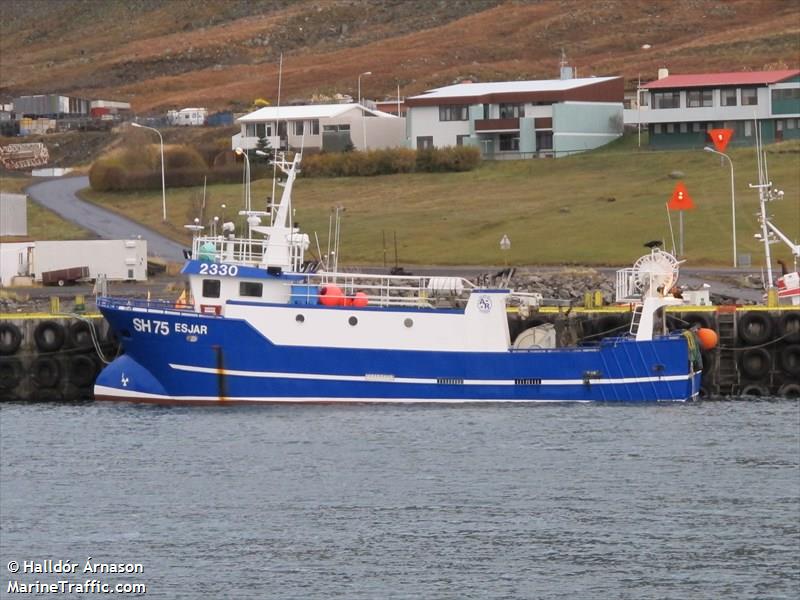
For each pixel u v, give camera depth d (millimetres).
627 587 133625
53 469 170375
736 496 157625
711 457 172125
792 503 155375
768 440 180500
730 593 132250
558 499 157125
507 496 158125
